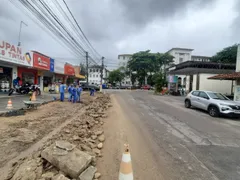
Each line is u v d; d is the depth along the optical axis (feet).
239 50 46.01
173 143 16.51
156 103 48.32
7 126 18.83
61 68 85.56
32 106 31.07
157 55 182.80
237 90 44.19
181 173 11.12
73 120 23.79
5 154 12.42
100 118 26.03
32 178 9.04
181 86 111.24
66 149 11.14
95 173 10.38
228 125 25.04
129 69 202.80
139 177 10.50
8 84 49.49
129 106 41.04
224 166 12.26
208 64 76.95
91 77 255.09
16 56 46.21
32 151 13.12
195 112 35.24
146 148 15.06
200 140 17.63
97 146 14.70
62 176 8.96
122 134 18.66
